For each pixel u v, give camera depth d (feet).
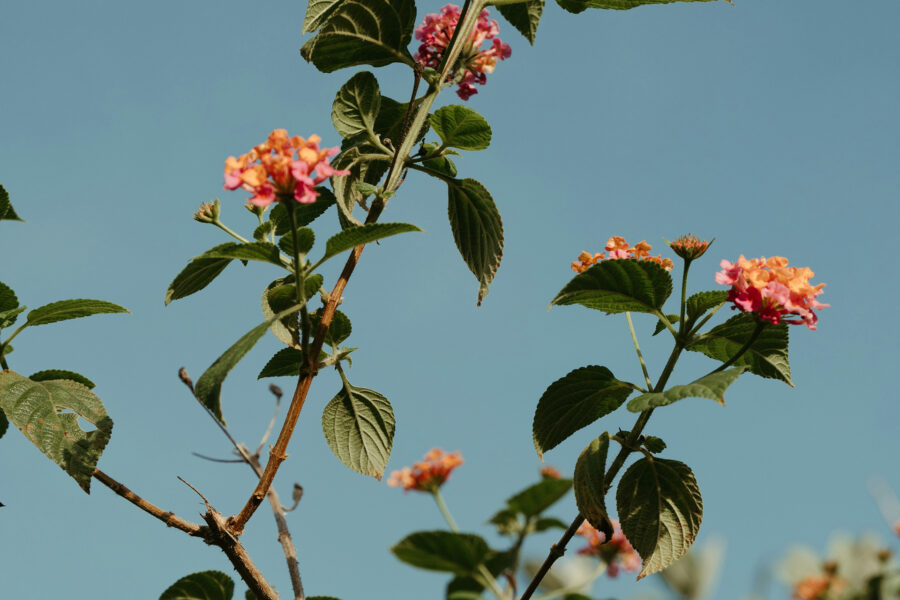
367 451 7.86
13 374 6.74
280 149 5.94
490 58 9.05
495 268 8.29
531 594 6.68
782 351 7.11
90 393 6.77
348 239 6.37
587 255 7.72
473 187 8.26
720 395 5.75
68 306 7.09
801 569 10.64
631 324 7.57
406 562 7.26
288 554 7.39
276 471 6.29
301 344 6.72
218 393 5.57
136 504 6.21
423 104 8.14
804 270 6.90
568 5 8.94
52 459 6.30
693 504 6.97
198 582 7.05
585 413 7.45
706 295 7.14
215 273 7.16
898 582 9.75
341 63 8.59
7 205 7.36
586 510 6.55
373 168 8.44
